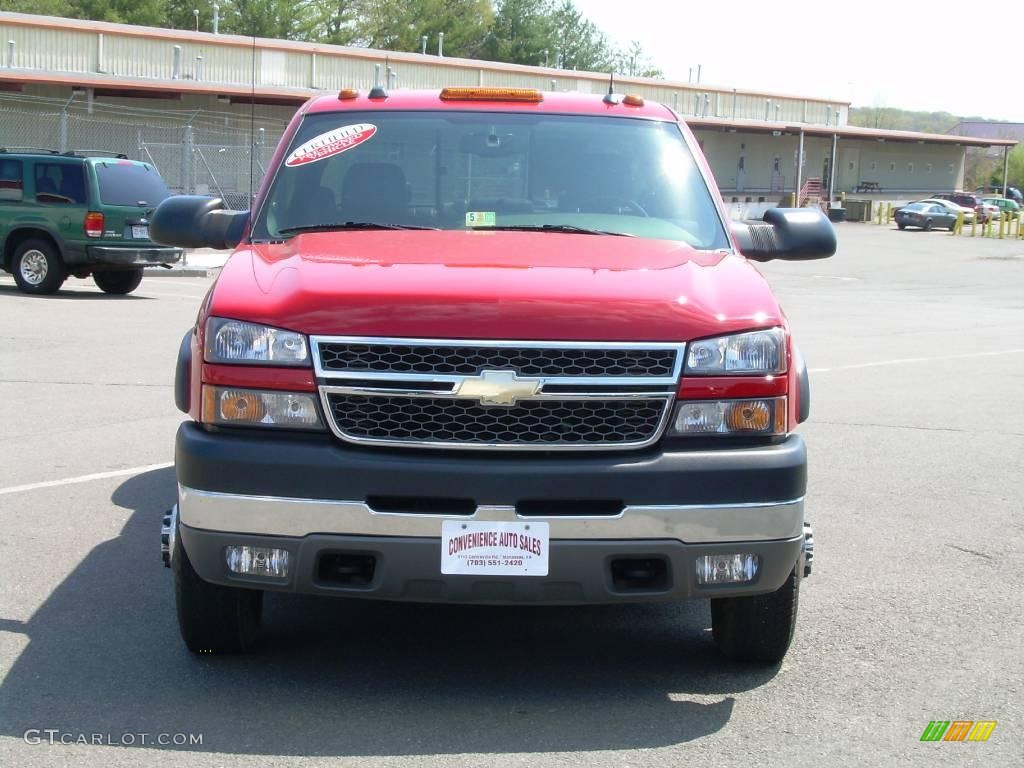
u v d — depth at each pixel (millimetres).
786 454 4125
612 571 4102
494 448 4004
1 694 4312
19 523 6566
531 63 92375
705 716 4273
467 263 4465
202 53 39312
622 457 4031
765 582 4152
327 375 4023
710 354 4098
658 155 5586
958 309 22531
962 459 8742
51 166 18172
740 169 65062
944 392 11758
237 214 5414
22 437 8602
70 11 64375
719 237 5234
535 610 5430
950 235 56219
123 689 4387
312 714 4195
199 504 4062
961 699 4484
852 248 45406
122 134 35156
